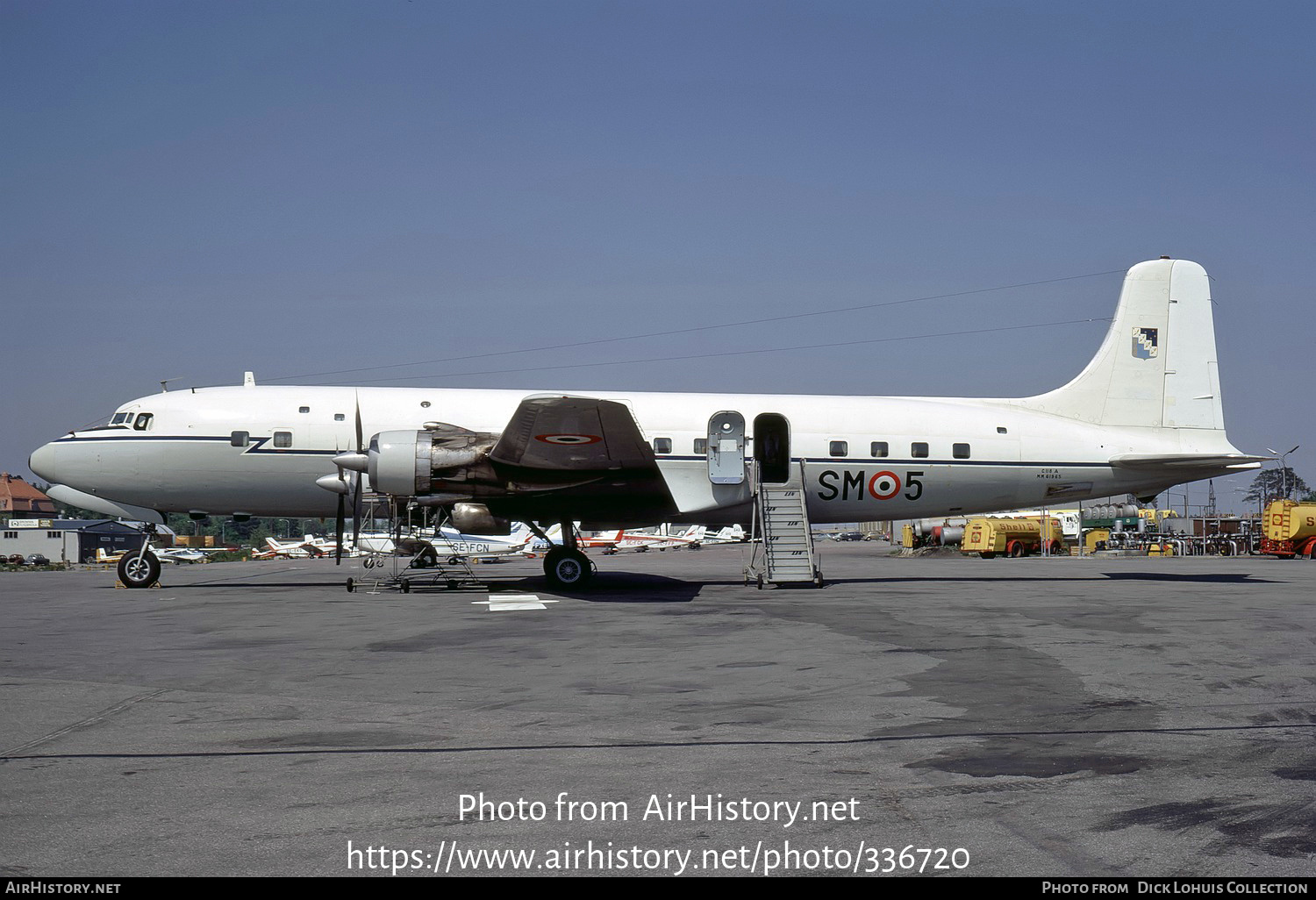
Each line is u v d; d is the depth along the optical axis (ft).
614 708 30.14
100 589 82.23
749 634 47.60
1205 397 89.15
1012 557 182.39
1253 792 21.04
